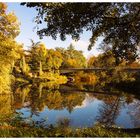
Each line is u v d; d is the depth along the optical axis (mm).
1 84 34344
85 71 78750
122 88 48562
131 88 46625
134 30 13141
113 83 52875
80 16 12562
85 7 12242
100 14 12578
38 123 14883
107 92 43562
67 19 12680
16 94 35969
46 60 75125
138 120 20484
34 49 72312
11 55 34625
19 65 63438
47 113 22922
